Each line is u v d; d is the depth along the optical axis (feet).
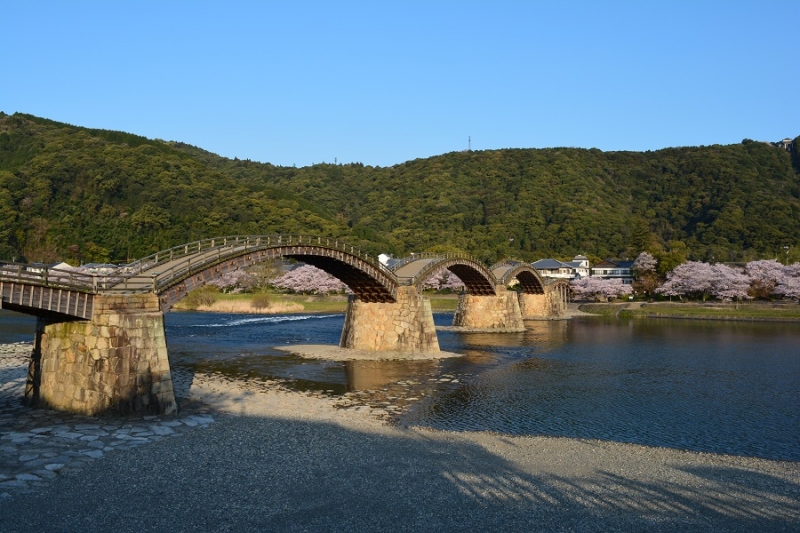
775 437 101.60
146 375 100.01
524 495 68.74
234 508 62.03
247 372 155.84
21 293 90.63
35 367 108.06
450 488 70.28
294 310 406.41
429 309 204.23
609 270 556.10
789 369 176.35
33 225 485.56
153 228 520.83
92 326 99.30
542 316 387.55
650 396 135.03
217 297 428.97
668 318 385.91
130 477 70.08
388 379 151.74
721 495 70.54
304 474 73.61
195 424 96.48
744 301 438.40
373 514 61.72
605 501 67.62
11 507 59.93
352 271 187.01
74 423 92.84
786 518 64.03
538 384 148.46
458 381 150.92
